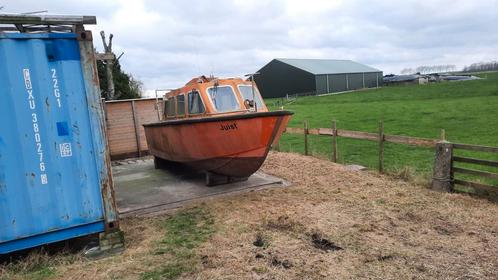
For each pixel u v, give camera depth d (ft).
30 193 16.60
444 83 193.98
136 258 16.97
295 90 205.46
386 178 28.91
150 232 20.33
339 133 35.32
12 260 17.39
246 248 17.42
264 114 24.79
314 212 21.74
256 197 25.76
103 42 56.49
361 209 21.91
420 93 153.99
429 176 27.86
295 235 18.71
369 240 17.65
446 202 22.27
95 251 17.93
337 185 27.63
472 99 111.75
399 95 154.30
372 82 235.20
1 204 16.14
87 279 15.20
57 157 16.99
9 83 16.02
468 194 23.79
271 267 15.49
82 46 17.17
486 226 18.62
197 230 20.24
